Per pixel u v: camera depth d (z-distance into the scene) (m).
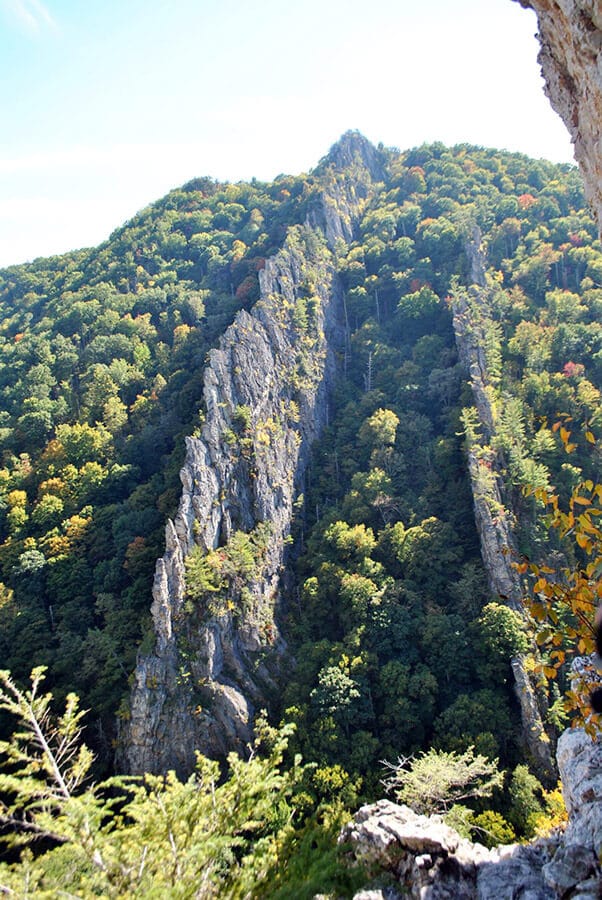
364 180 148.38
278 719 48.62
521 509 55.81
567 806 15.28
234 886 10.38
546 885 11.10
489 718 41.97
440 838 12.43
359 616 52.09
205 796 11.87
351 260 113.75
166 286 115.50
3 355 100.94
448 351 84.19
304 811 36.28
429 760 30.28
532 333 75.56
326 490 76.00
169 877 9.97
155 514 60.31
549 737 41.06
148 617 51.25
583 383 65.75
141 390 87.25
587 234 97.94
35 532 65.25
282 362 80.94
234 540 58.69
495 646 45.50
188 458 58.81
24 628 53.09
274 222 130.62
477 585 52.47
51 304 120.12
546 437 59.38
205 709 47.25
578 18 10.47
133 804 11.44
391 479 67.69
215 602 52.09
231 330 73.50
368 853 12.55
